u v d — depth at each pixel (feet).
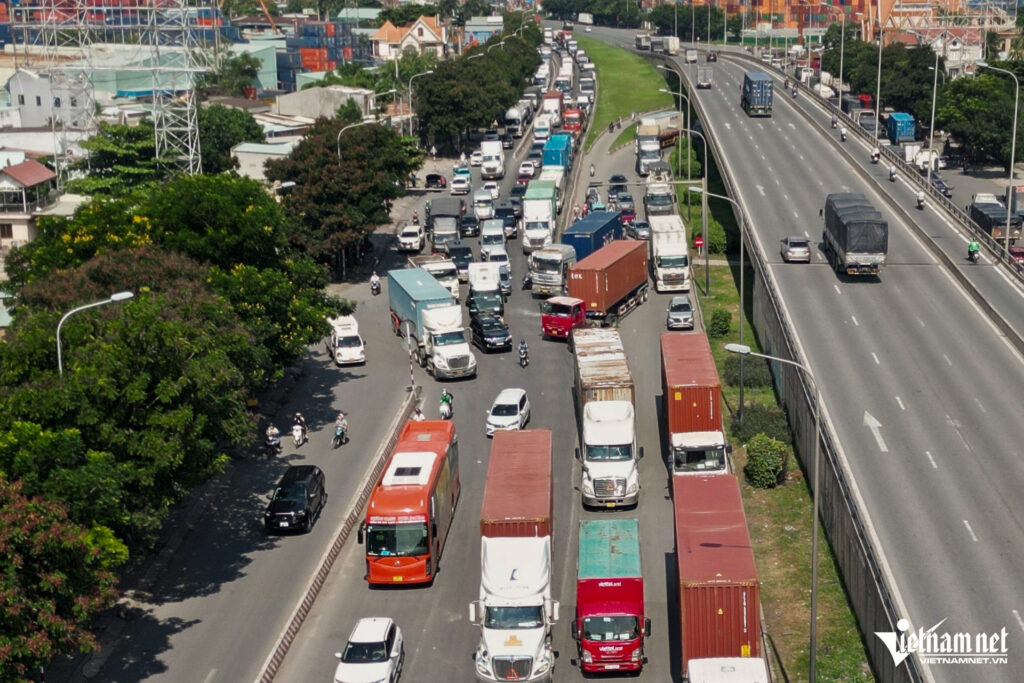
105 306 232.12
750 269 431.84
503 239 452.76
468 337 371.15
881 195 459.32
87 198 500.74
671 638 202.69
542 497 215.51
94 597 180.65
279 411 312.91
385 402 318.86
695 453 254.27
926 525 211.82
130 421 215.31
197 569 231.91
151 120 556.92
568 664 197.36
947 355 295.69
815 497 179.22
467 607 215.92
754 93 623.36
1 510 171.32
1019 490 224.12
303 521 244.83
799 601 211.20
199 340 225.97
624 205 501.97
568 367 340.39
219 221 299.38
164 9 544.62
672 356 280.51
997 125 587.27
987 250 384.88
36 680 183.32
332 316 318.86
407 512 220.43
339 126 449.06
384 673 184.85
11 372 213.87
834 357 296.10
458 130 654.53
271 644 203.72
